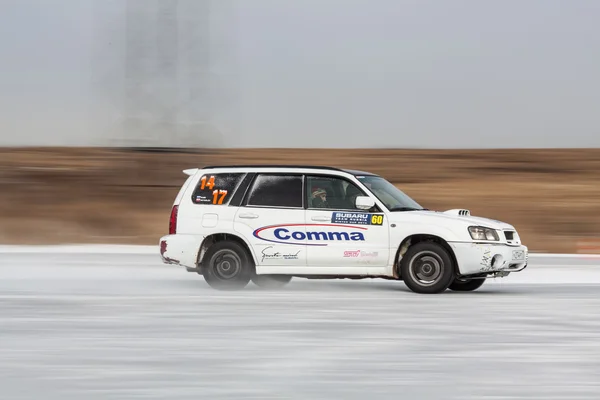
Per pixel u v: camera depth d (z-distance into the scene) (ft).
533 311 108.78
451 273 128.06
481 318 101.96
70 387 64.49
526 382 66.64
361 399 60.90
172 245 136.46
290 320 99.71
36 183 464.24
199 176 138.10
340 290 135.44
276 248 132.36
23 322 97.76
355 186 133.08
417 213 130.52
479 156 618.44
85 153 614.34
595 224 349.00
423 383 66.18
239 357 76.69
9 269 173.27
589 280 155.74
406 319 100.89
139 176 444.55
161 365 73.00
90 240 298.56
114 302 117.29
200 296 124.88
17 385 65.21
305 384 65.72
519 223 351.25
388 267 130.00
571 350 80.64
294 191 134.10
